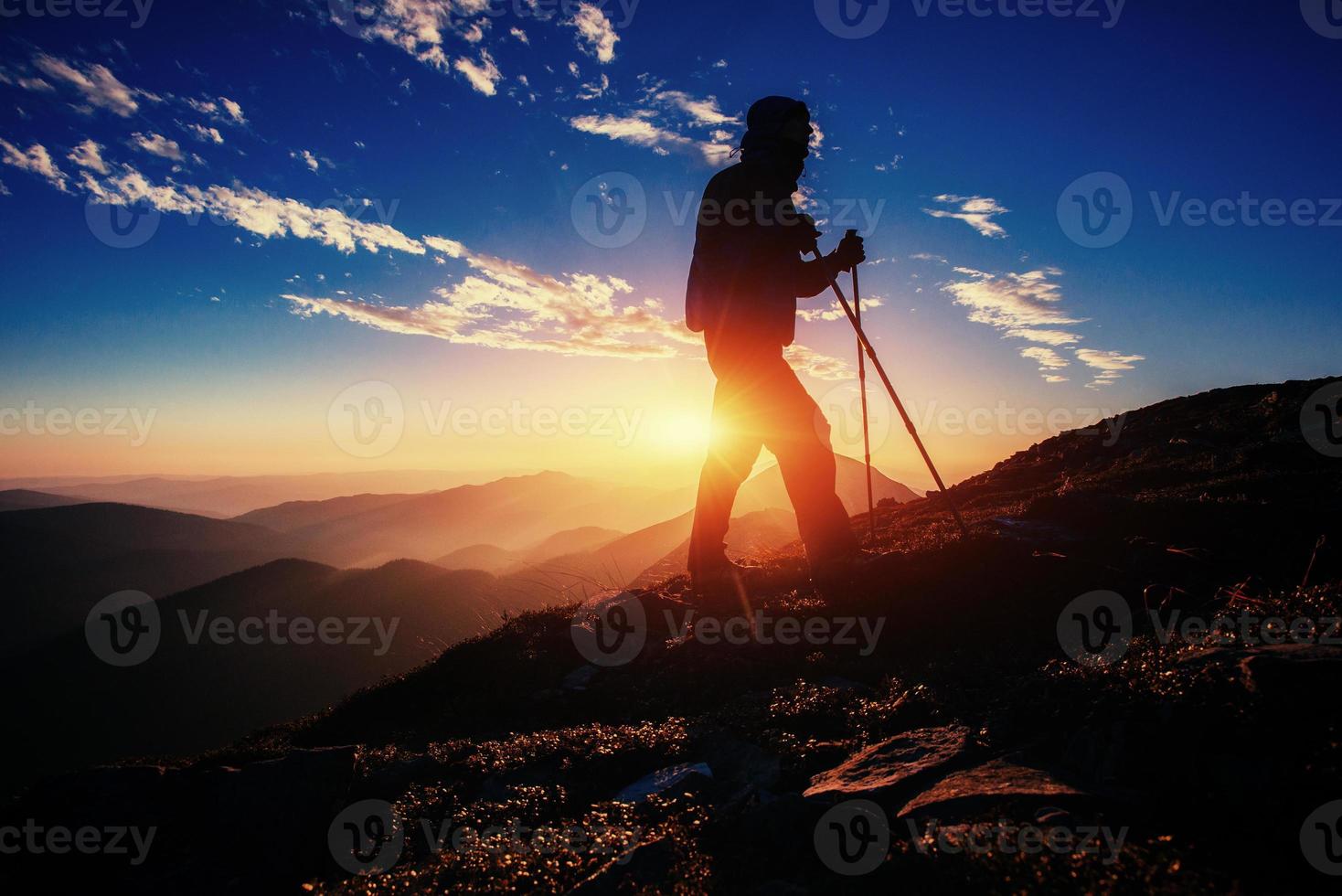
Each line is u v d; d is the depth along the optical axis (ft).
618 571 42.55
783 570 35.24
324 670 638.12
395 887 13.65
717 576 33.24
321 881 14.90
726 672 25.48
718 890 11.75
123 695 571.69
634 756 19.35
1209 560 24.64
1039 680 17.26
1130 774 12.87
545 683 29.60
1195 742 12.64
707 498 32.71
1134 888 9.39
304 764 20.16
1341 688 12.31
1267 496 32.22
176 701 572.10
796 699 21.13
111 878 17.03
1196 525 28.19
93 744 512.63
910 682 20.93
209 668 615.16
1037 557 26.99
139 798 19.67
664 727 20.94
